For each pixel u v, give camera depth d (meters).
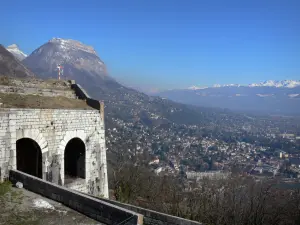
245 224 32.72
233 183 43.84
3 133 21.53
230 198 36.62
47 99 27.91
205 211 33.66
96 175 28.89
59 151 25.48
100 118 29.25
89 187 28.19
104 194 29.67
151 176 47.81
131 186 41.06
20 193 19.58
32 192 19.91
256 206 34.31
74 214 16.77
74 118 26.72
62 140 25.70
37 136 23.86
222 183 44.75
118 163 48.34
